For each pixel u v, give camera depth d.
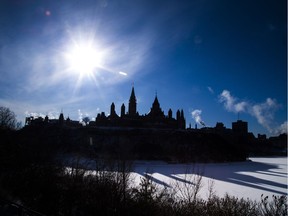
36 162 27.45
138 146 87.06
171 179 34.81
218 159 91.56
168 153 85.88
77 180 20.69
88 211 17.94
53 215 18.77
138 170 54.28
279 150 166.75
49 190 20.78
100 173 19.83
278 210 13.97
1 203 15.34
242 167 78.25
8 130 45.22
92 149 72.06
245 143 156.00
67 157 34.34
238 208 15.16
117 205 16.94
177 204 15.92
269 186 41.00
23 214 12.57
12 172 24.95
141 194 16.50
